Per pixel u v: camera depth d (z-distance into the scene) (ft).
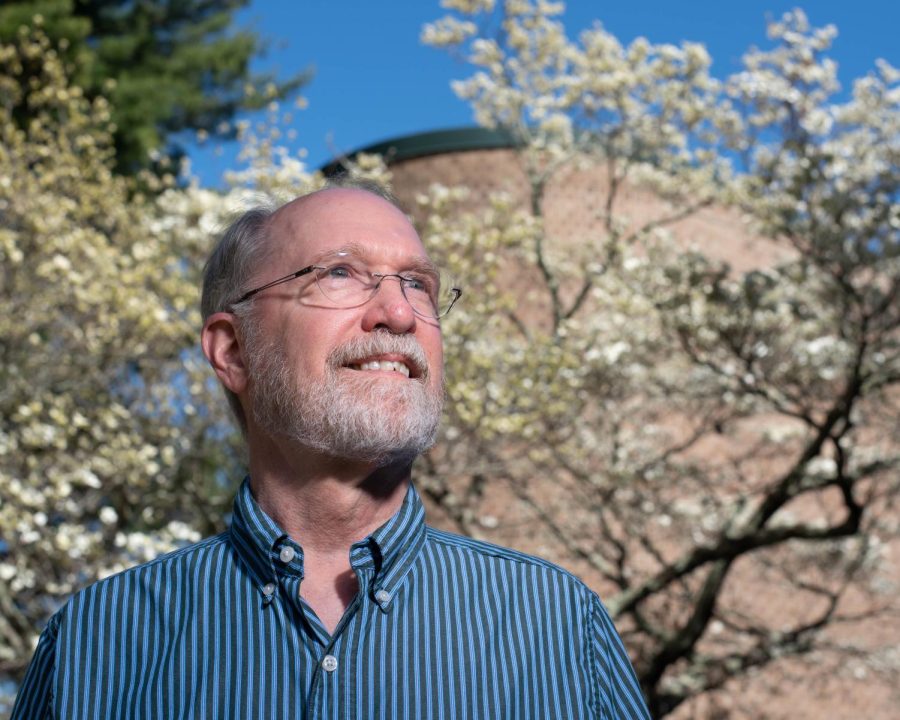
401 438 5.95
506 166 46.65
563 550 36.47
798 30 31.83
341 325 6.15
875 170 30.01
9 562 24.18
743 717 41.60
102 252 26.43
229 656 5.83
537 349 26.63
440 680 5.77
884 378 29.91
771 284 30.27
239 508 6.23
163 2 54.80
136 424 26.55
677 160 35.94
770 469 42.78
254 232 6.72
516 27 36.68
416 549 6.10
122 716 5.80
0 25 41.34
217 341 6.74
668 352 32.37
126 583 6.17
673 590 40.65
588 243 34.99
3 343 26.04
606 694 6.21
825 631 41.55
